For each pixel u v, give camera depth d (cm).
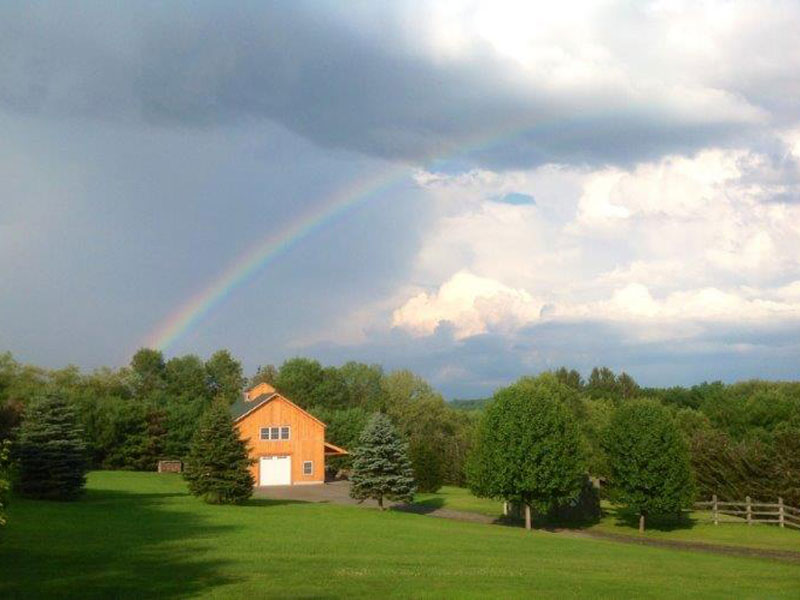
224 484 4209
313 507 4431
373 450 4800
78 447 4097
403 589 1672
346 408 10838
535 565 2244
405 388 10075
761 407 7375
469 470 4397
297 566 1997
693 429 7119
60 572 1791
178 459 7881
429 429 9294
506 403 4325
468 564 2184
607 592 1741
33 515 3131
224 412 4350
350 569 1967
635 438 4206
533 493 4206
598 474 4894
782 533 4097
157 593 1562
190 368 12381
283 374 11162
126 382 11288
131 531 2730
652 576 2091
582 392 10812
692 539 3894
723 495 4938
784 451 4656
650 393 11025
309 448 6756
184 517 3369
